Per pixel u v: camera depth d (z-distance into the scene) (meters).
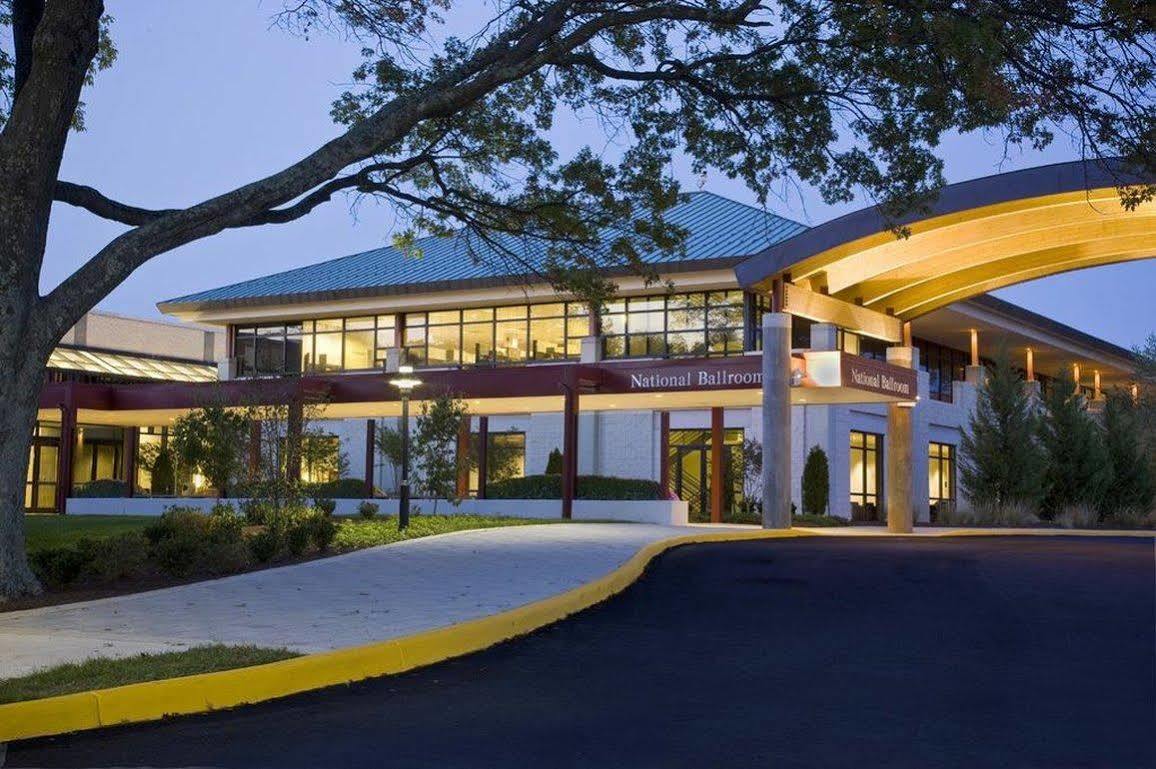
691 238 37.78
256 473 21.67
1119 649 10.77
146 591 13.95
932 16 14.93
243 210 14.38
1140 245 31.72
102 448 47.53
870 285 34.03
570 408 31.03
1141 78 15.46
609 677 9.39
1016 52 15.48
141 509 37.59
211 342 57.78
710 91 18.31
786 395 29.75
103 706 7.60
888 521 33.94
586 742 7.18
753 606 13.92
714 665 9.94
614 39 18.41
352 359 44.09
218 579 15.06
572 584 14.67
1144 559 19.88
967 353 52.72
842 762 6.71
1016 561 19.55
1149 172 16.33
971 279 34.50
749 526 31.36
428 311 42.66
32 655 9.32
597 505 31.39
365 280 43.53
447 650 10.39
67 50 13.47
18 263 13.48
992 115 16.22
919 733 7.45
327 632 10.55
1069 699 8.55
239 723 7.70
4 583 13.39
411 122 15.32
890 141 17.69
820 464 36.50
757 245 35.84
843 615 13.08
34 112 13.45
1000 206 28.09
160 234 14.03
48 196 13.85
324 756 6.82
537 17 17.14
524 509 32.16
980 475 40.09
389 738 7.28
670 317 37.94
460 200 20.52
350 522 24.83
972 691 8.83
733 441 38.22
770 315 30.02
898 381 32.78
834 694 8.70
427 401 32.50
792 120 18.38
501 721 7.77
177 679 8.08
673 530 26.50
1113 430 41.69
